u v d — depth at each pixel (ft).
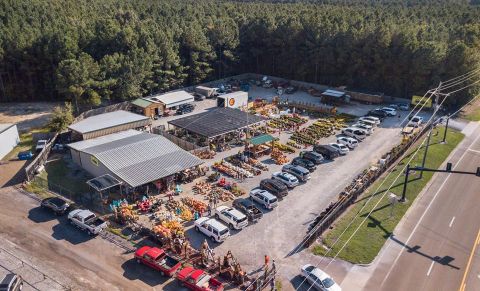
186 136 233.96
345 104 304.91
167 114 277.23
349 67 335.67
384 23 348.59
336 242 140.87
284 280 123.24
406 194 172.55
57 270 127.44
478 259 132.87
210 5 520.42
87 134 213.66
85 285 121.08
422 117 272.92
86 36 318.86
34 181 183.32
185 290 118.93
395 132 245.65
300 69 359.25
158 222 152.66
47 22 344.49
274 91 344.69
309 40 353.51
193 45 343.87
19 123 263.29
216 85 353.92
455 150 222.69
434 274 125.80
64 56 299.17
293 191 176.55
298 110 289.12
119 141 200.44
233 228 149.07
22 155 207.21
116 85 287.69
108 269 128.26
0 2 346.13
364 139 234.99
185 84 350.84
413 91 309.01
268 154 215.72
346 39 333.01
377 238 143.13
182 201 166.81
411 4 595.47
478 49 308.81
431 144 226.99
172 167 177.78
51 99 316.19
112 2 461.37
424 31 339.98
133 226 147.84
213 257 130.31
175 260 127.24
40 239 142.72
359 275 125.18
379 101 301.43
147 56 304.30
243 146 224.94
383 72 320.09
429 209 162.09
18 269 127.44
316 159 200.85
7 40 301.02
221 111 253.85
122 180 165.48
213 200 165.17
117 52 314.14
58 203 157.38
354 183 177.37
